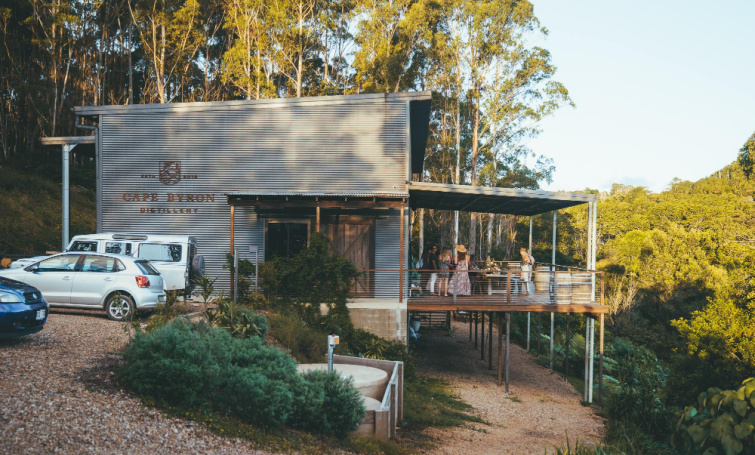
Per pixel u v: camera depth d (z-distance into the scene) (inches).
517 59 1488.7
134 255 578.9
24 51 1675.7
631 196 3331.7
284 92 1828.2
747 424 337.7
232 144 735.7
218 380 298.8
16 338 351.9
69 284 486.9
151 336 294.0
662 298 1685.5
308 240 729.0
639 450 488.7
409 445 371.9
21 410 229.3
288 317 571.2
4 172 1289.4
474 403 584.1
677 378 767.7
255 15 1536.7
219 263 732.0
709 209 2480.3
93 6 1744.6
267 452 264.4
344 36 1782.7
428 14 1494.8
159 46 1667.1
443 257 757.9
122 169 736.3
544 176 1643.7
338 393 328.2
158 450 228.1
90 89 1756.9
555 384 781.3
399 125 727.1
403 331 644.7
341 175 729.0
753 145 3366.1
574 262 1875.0
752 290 823.7
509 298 669.3
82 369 297.1
